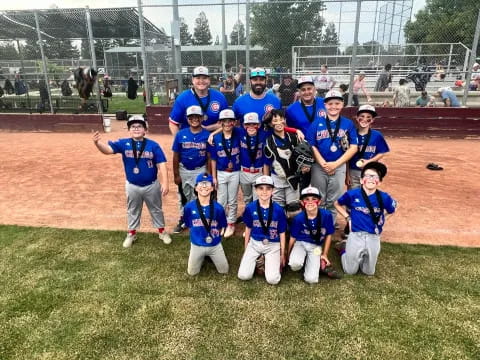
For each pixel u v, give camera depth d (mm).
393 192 5953
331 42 9852
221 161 4281
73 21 13000
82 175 7043
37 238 4371
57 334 2777
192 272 3576
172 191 6152
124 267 3717
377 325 2857
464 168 7258
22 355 2580
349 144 4023
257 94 4277
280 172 4023
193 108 4039
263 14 9836
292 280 3502
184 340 2711
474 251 4008
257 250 3561
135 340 2715
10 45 15234
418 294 3244
